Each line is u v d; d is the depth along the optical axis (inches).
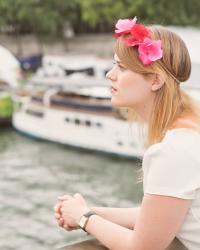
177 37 108.7
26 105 1169.4
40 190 839.7
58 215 115.7
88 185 871.1
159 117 107.1
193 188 100.2
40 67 1857.8
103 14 2237.9
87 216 111.3
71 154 1054.4
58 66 1501.0
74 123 1067.9
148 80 107.3
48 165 990.4
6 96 1263.5
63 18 2425.0
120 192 836.6
